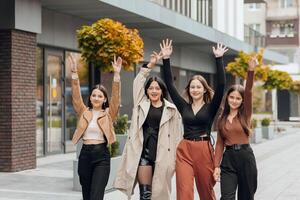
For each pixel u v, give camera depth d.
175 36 23.36
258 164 16.62
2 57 13.63
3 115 13.65
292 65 52.59
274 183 12.64
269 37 60.22
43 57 17.00
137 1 17.42
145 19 18.72
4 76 13.63
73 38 18.47
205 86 7.34
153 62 7.70
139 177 7.48
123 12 17.36
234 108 7.10
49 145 17.45
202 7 29.66
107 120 7.63
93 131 7.58
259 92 49.12
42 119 17.00
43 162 15.75
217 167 7.14
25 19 13.90
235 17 35.12
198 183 7.29
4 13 13.55
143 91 7.65
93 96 7.69
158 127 7.48
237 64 26.41
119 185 7.54
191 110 7.28
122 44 12.39
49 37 17.06
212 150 7.22
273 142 26.06
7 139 13.63
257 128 25.36
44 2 15.68
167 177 7.37
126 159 7.50
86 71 19.66
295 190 11.60
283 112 50.06
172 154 7.40
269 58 34.50
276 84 32.59
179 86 28.23
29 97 14.14
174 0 25.19
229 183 6.99
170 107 7.46
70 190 11.25
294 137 29.94
